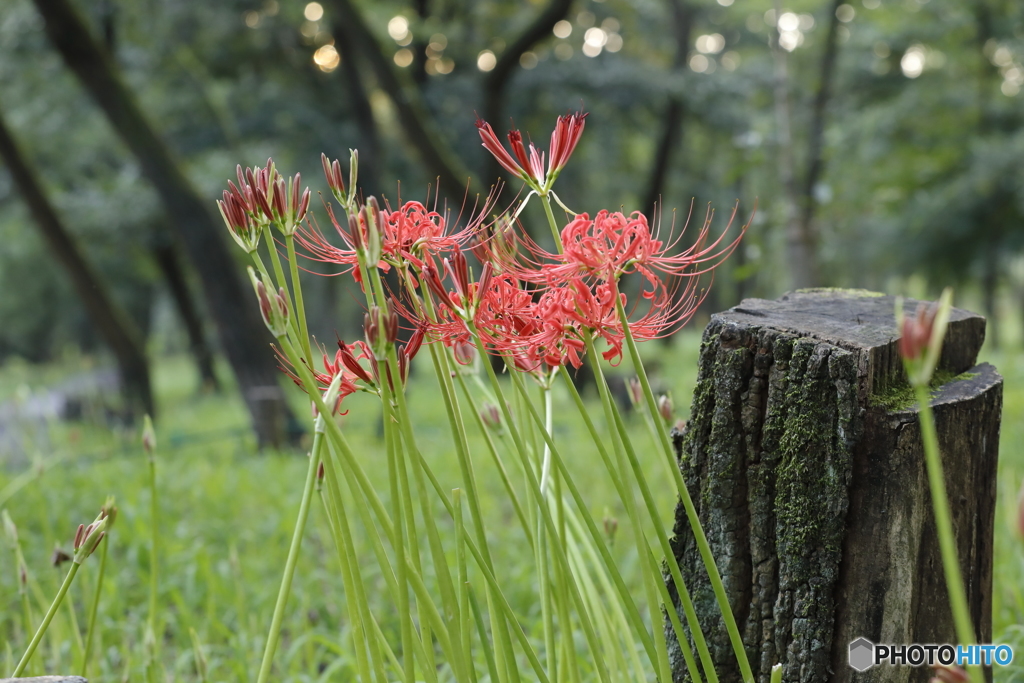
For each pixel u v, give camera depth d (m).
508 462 5.27
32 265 19.41
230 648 2.79
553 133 1.27
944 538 0.93
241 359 7.46
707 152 20.77
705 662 1.30
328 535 3.59
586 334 1.27
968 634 0.92
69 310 22.88
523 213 9.09
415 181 14.80
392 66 8.37
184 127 14.31
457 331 1.33
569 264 1.27
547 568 1.58
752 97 14.33
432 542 1.27
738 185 20.28
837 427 1.59
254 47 13.85
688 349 19.08
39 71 11.66
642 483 1.28
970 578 1.65
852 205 9.05
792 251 7.35
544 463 1.59
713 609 1.74
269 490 5.00
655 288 1.31
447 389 1.35
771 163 9.12
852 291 2.06
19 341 26.67
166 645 3.11
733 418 1.71
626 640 1.86
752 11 7.55
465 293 1.24
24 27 10.43
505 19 13.16
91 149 14.30
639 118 15.84
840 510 1.59
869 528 1.58
